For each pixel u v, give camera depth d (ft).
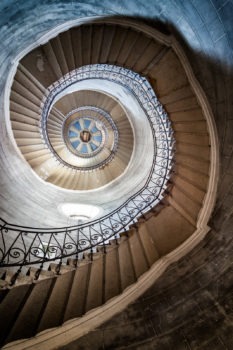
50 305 10.12
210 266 10.28
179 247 11.87
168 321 9.87
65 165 29.94
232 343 8.10
